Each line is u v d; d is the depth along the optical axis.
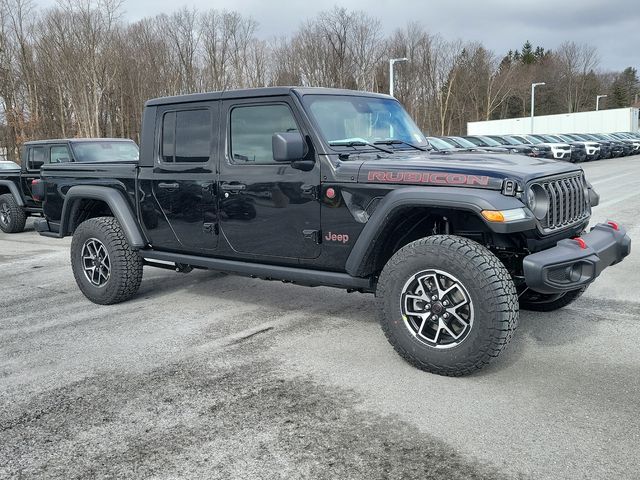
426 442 2.86
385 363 3.89
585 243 3.64
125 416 3.25
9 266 7.94
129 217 5.27
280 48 54.78
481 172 3.46
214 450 2.86
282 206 4.23
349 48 53.62
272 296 5.73
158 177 4.98
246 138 4.42
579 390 3.38
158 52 50.94
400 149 4.55
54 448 2.94
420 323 3.67
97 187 5.50
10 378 3.86
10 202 11.20
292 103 4.16
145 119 5.07
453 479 2.55
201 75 53.41
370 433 2.96
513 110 85.38
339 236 4.00
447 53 63.09
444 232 4.02
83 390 3.62
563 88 87.12
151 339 4.55
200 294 5.90
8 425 3.20
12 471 2.74
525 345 4.11
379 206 3.73
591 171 20.16
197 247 4.87
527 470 2.60
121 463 2.77
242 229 4.50
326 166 4.00
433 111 61.84
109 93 46.22
